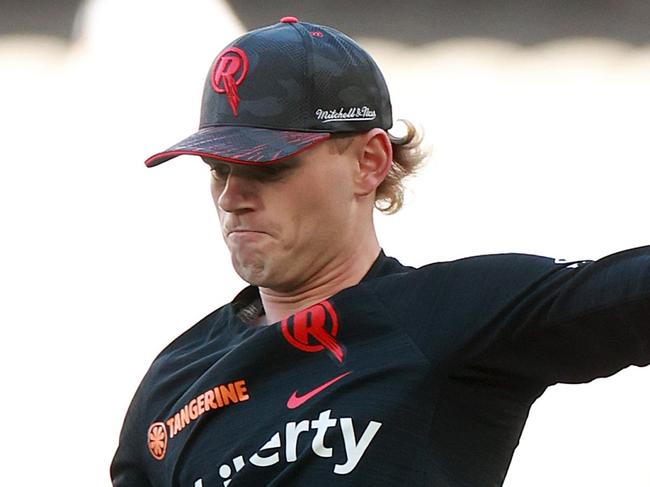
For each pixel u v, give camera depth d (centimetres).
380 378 655
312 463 649
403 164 787
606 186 2134
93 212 2264
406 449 644
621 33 2114
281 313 723
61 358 2191
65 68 2208
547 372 652
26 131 2222
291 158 681
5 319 2203
